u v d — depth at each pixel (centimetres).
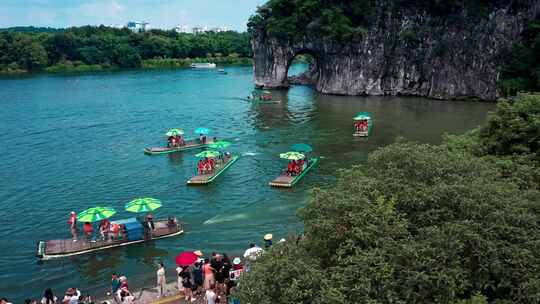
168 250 3152
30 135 6794
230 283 2306
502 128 2619
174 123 7581
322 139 6278
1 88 12756
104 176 4828
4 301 2412
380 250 1380
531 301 1267
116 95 11231
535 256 1374
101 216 3167
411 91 11400
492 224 1427
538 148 2452
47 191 4391
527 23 9738
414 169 1714
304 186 4403
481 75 10238
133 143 6259
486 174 1775
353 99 10731
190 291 2389
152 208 3322
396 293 1296
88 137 6638
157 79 15512
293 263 1387
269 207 3903
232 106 9369
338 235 1457
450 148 2844
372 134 6550
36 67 18400
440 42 10694
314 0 11900
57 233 3472
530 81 9525
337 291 1259
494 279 1405
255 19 13050
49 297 2391
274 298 1326
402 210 1575
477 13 10181
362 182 1670
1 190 4422
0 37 17988
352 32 11325
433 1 10650
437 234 1386
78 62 19425
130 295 2355
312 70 14800
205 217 3722
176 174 4869
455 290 1313
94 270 2908
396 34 11244
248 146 5972
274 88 12962
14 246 3256
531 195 1686
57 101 10212
